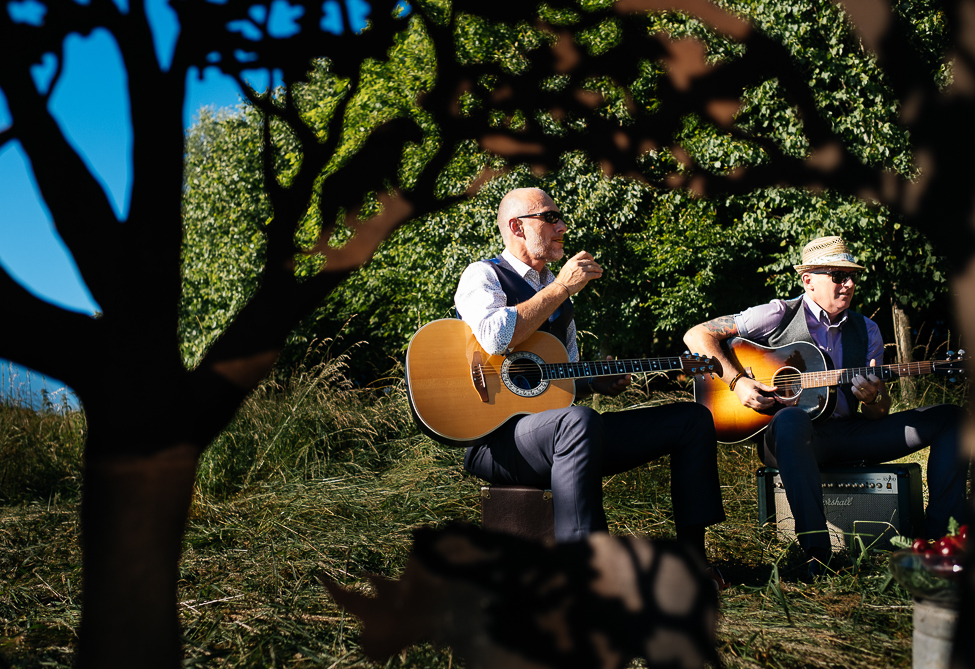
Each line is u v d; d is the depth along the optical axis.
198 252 11.15
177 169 0.80
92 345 0.75
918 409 2.74
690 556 1.32
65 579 2.67
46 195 0.76
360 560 2.76
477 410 2.45
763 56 0.76
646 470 3.90
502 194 8.73
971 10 0.68
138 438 0.75
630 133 0.85
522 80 0.85
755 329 3.07
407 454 4.73
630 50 0.81
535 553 1.36
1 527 3.50
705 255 9.38
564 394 2.57
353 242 0.83
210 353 0.79
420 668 1.63
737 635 1.78
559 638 1.32
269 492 3.84
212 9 0.80
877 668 1.61
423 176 0.86
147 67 0.80
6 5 0.75
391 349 10.43
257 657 1.78
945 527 2.45
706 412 2.26
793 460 2.48
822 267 2.98
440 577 1.41
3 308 0.70
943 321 9.67
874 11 0.70
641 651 1.29
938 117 0.69
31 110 0.75
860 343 3.03
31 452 4.74
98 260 0.77
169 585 0.76
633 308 9.77
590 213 9.00
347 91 0.86
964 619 0.74
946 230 0.71
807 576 2.33
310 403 5.14
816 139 0.77
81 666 0.74
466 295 2.50
